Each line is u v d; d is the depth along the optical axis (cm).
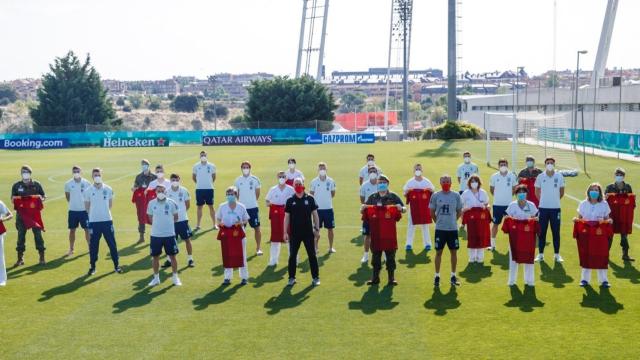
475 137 7244
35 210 1572
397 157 4797
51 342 1027
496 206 1664
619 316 1105
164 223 1343
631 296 1222
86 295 1294
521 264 1423
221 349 982
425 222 1669
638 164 3875
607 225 1269
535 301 1201
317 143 7256
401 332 1044
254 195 1659
